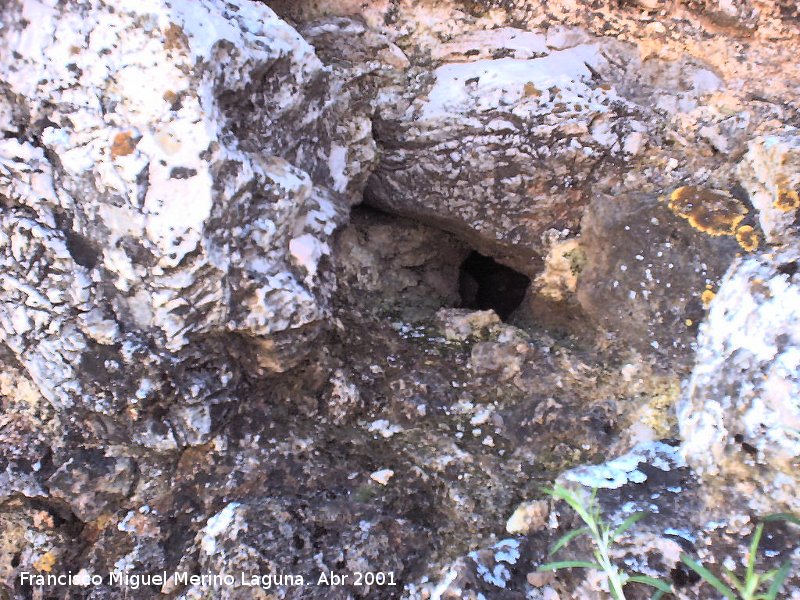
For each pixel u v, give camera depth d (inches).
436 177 28.0
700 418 20.4
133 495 23.5
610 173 26.7
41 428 24.0
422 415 25.1
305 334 23.4
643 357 25.0
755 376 19.1
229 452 23.7
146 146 19.9
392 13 27.7
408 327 29.0
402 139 28.0
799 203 22.2
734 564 18.2
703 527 19.1
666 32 27.2
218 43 20.2
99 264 21.0
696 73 27.1
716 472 19.5
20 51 20.1
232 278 21.4
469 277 34.5
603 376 25.3
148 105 19.8
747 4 26.4
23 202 20.7
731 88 26.7
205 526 22.4
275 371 23.8
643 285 25.0
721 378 20.0
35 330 21.6
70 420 23.5
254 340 22.8
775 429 18.3
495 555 20.4
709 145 26.2
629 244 25.3
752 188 23.8
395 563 21.6
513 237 28.2
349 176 27.3
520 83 26.2
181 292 20.8
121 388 21.9
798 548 18.0
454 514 22.6
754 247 23.0
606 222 25.9
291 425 24.6
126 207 20.1
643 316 25.0
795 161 22.4
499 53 27.4
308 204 23.7
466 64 27.6
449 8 27.5
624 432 23.6
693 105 26.9
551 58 27.2
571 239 27.5
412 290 31.5
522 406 25.1
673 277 24.4
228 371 23.2
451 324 28.5
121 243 20.5
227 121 21.5
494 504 22.6
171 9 19.4
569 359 26.0
